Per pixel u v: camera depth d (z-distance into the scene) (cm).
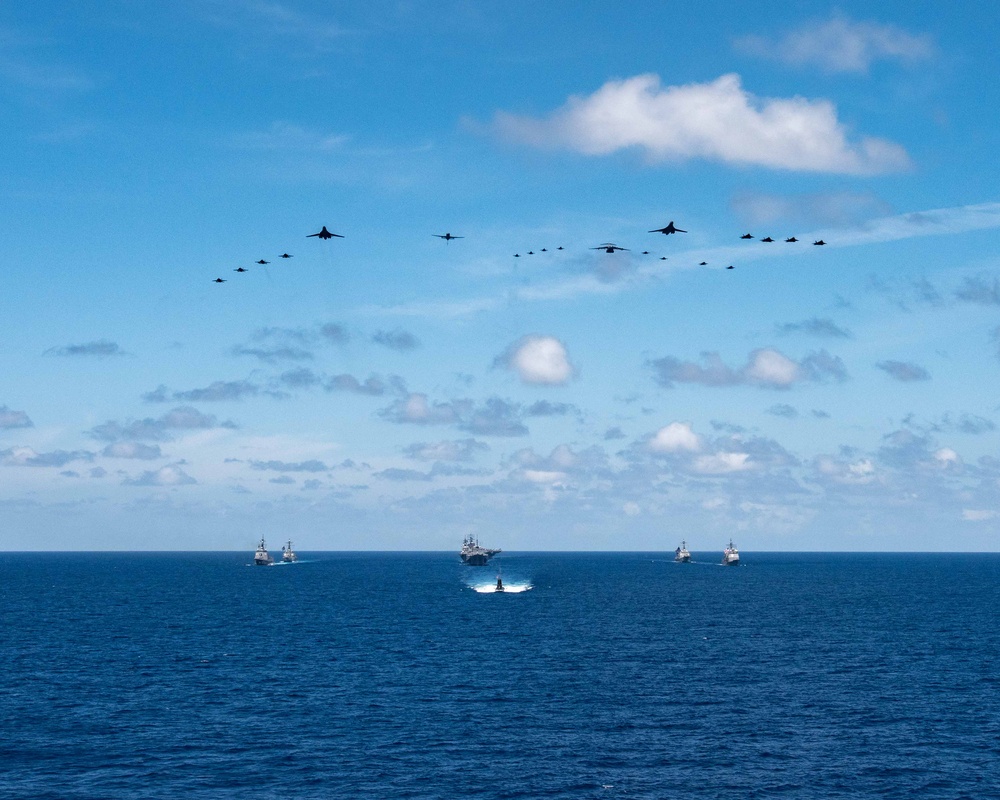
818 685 10281
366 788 6600
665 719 8581
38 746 7612
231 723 8375
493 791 6550
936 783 6762
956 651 13100
